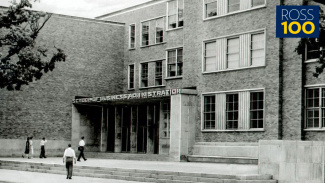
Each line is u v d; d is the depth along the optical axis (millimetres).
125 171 25688
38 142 40719
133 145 41375
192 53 35250
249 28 31312
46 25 41312
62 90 42031
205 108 33938
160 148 37812
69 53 42375
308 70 28547
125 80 44594
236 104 32031
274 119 29438
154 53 41656
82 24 43156
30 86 40594
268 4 30297
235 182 20453
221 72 32938
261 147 21938
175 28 39344
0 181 23859
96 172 27219
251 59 31281
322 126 27703
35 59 32125
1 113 39375
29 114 40500
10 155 39594
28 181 23547
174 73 39406
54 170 29562
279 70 29469
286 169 21297
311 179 22141
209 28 33969
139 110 41219
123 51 45125
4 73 31219
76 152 42469
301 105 28453
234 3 32500
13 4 31469
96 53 43750
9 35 31562
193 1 35469
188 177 22328
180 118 32781
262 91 30438
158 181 23266
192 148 33312
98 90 43656
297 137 28484
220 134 32594
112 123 43500
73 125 42438
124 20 45219
